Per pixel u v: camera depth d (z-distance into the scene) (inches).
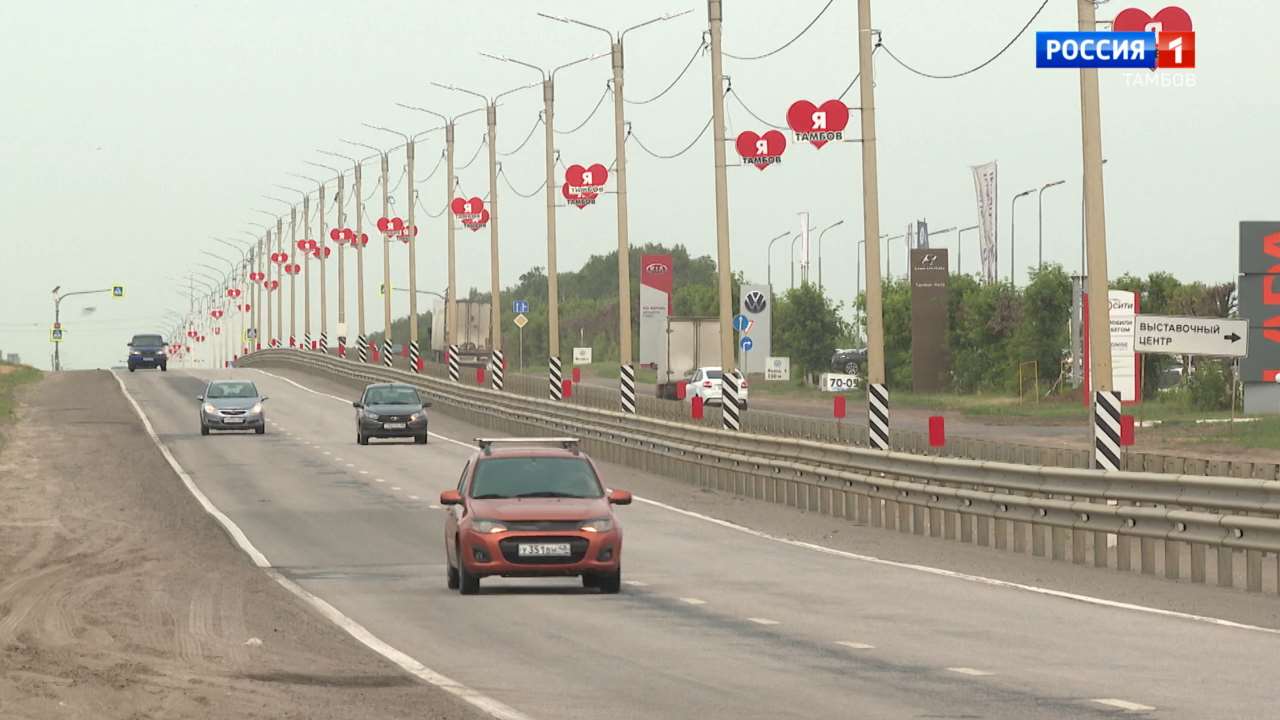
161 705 1354.6
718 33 5004.9
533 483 2340.1
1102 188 2847.0
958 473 2942.9
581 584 2411.4
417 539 3097.9
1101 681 1485.0
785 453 3752.5
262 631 1895.9
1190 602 2105.1
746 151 4958.2
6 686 1429.6
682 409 4820.4
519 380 7790.4
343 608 2124.8
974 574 2475.4
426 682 1518.2
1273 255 5733.3
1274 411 5767.7
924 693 1435.8
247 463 4977.9
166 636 1844.2
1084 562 2578.7
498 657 1688.0
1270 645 1710.1
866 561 2684.5
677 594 2262.6
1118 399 2805.1
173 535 3164.4
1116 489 2498.8
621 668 1608.0
